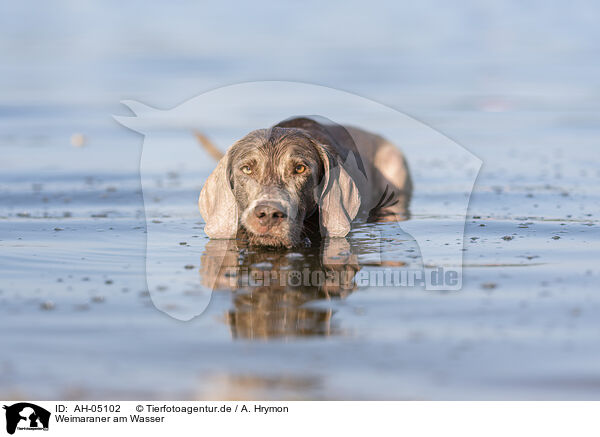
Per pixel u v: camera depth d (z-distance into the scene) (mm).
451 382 5543
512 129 18547
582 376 5578
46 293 7344
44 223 10609
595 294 7184
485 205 11695
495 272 7992
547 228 10109
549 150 16281
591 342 6086
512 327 6414
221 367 5758
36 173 14258
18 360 5855
